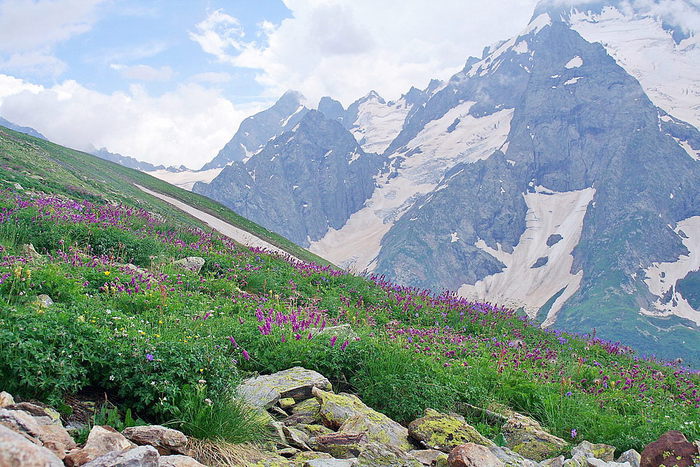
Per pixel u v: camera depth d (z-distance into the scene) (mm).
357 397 10531
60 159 52562
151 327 10609
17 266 11750
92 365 7895
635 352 22719
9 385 7180
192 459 6355
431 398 10648
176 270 18297
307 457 7727
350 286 22719
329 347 11641
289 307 16312
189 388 7898
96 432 6277
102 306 11602
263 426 8188
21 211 19578
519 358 15562
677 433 9531
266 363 10789
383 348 11953
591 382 14883
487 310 23500
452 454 8172
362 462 7922
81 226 19656
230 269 20578
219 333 11281
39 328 7863
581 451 9656
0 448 4016
